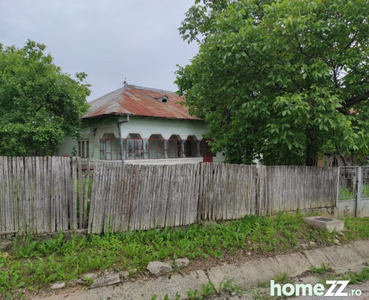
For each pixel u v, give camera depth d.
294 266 5.05
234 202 6.25
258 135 7.86
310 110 6.31
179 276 4.17
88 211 4.82
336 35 6.79
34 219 4.34
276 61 6.75
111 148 14.73
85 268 3.89
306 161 8.34
